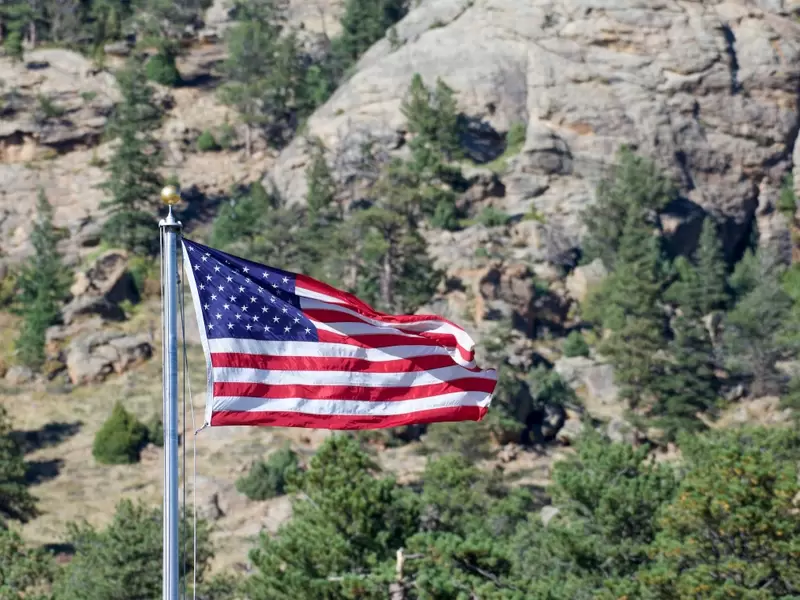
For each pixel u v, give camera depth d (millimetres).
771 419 195000
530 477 175125
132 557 109500
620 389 193000
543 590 82875
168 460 34875
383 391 40656
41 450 181750
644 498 96500
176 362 35156
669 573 81562
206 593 113375
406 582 84062
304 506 100125
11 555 111000
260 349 39438
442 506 118875
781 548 82562
